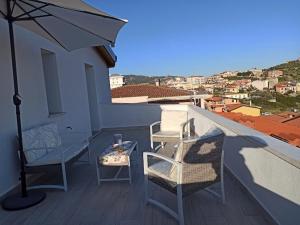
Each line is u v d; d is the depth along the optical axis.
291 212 2.29
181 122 6.31
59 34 4.14
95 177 4.38
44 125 4.58
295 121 6.34
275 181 2.57
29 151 3.77
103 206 3.29
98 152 6.27
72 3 2.94
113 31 3.60
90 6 3.19
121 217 2.99
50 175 4.55
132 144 4.66
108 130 9.77
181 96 14.48
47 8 3.10
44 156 4.04
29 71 4.58
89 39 4.27
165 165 3.17
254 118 7.08
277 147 2.64
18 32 4.30
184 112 6.39
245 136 3.34
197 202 3.23
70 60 6.93
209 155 2.87
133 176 4.35
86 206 3.31
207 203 3.20
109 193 3.68
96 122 9.66
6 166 3.73
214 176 3.01
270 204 2.71
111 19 3.14
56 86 6.04
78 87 7.43
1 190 3.60
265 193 2.82
